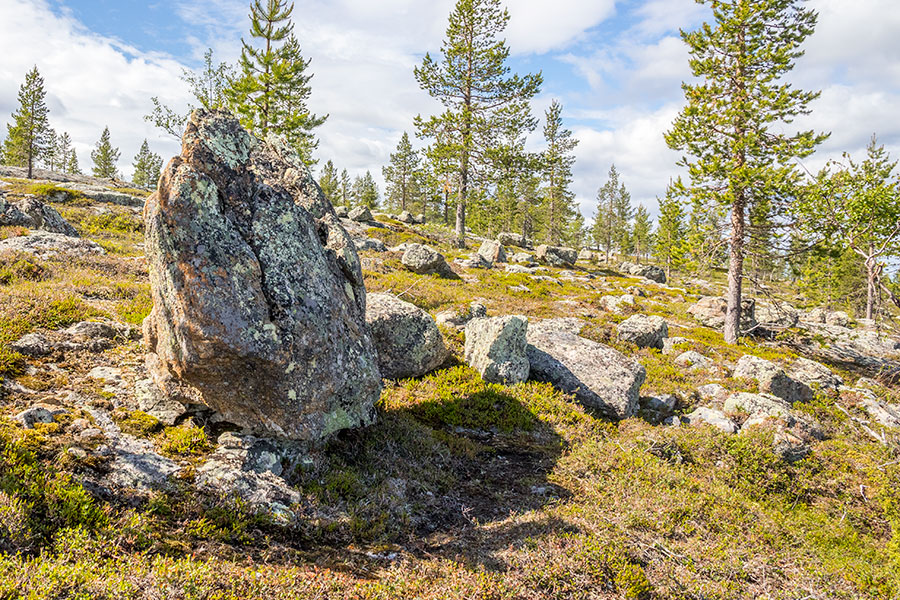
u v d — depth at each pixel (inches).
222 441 286.4
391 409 435.8
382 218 2395.4
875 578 302.0
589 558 258.8
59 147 4121.6
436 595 214.5
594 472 397.7
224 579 190.1
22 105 2365.9
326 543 255.8
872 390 723.4
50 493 209.6
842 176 294.4
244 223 287.3
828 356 1047.6
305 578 208.1
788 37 1003.9
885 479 420.5
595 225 4067.4
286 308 283.6
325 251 343.0
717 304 1218.6
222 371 269.0
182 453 271.3
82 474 229.9
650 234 3794.3
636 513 326.0
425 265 1213.7
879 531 383.9
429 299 887.7
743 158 1015.0
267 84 1565.0
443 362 566.3
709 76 1061.1
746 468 444.5
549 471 396.5
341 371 313.0
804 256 1046.4
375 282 915.4
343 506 285.9
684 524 328.8
